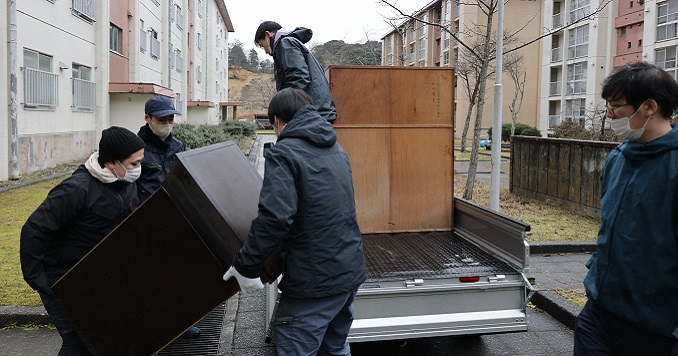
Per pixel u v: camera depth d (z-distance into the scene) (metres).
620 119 2.26
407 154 5.23
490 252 4.42
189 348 4.17
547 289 5.28
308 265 2.72
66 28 16.56
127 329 2.74
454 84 5.26
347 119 5.12
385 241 4.92
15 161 12.63
